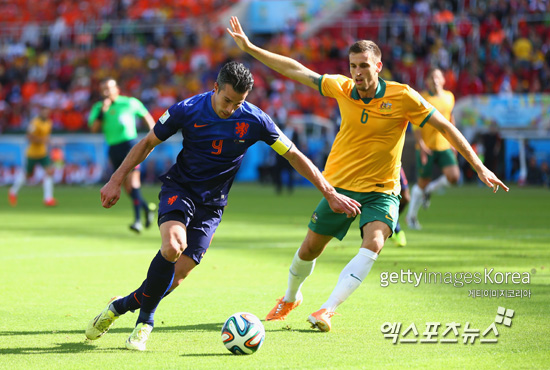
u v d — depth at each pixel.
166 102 119.12
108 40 138.62
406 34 121.88
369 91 20.03
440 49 113.44
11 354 16.44
